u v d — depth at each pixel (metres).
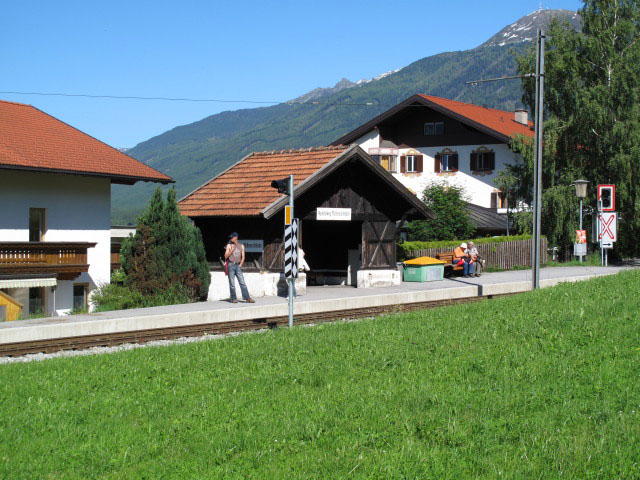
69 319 19.80
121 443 8.36
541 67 25.39
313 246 33.25
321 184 28.30
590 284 20.62
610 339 12.32
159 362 12.99
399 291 27.64
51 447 8.29
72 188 30.53
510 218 49.00
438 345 12.91
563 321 14.11
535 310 16.02
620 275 22.92
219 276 27.95
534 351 11.88
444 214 43.56
